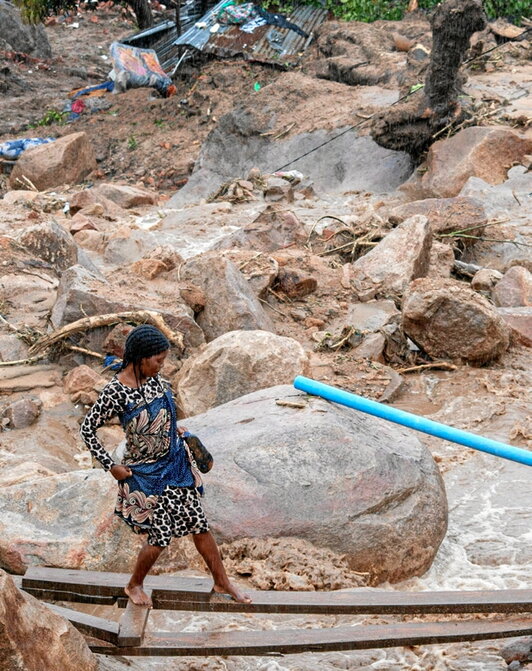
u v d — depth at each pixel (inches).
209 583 266.2
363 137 1123.9
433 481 351.9
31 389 498.3
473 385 521.7
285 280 640.4
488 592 269.6
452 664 269.0
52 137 1432.1
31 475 382.9
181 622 285.9
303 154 1149.1
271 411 368.5
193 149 1307.8
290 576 305.0
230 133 1218.6
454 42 992.2
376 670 267.9
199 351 516.7
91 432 242.5
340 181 1100.5
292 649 249.9
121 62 1555.1
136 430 242.5
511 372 543.2
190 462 254.1
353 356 557.6
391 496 333.1
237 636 255.9
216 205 979.9
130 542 314.5
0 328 558.6
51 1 1733.5
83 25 2332.7
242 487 331.6
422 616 293.9
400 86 1206.3
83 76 1920.5
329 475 333.4
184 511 250.4
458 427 470.3
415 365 561.9
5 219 776.9
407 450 360.2
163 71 1573.6
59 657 220.1
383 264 670.5
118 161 1338.6
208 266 570.6
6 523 322.3
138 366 241.8
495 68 1302.9
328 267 687.7
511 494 396.8
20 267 647.1
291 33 1517.0
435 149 1003.9
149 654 247.8
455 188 965.8
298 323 611.8
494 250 815.7
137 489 245.3
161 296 558.6
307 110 1212.5
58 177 1229.1
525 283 663.1
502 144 974.4
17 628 209.8
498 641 280.7
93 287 544.1
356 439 345.7
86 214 984.3
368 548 323.6
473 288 692.7
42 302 598.5
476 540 358.9
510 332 582.6
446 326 545.3
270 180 1048.2
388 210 938.1
